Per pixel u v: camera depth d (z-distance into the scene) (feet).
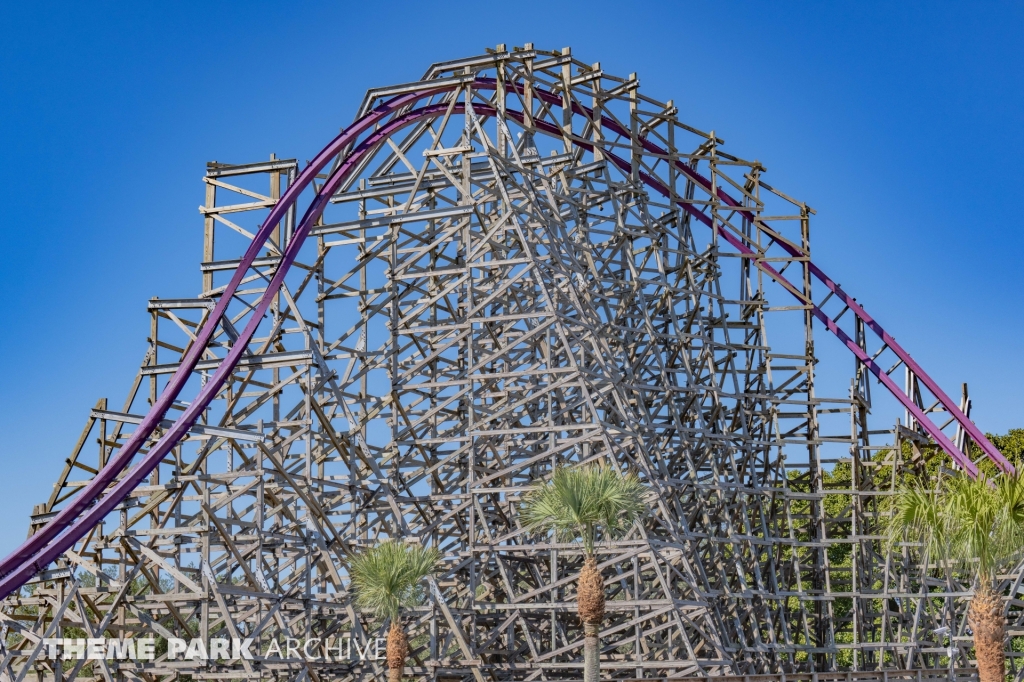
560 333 120.78
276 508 120.88
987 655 78.33
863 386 162.09
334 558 129.08
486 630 131.64
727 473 155.63
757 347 156.04
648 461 123.75
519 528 126.82
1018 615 153.69
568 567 135.23
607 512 92.07
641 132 159.43
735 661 127.13
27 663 105.81
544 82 143.54
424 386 127.13
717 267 157.79
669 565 120.98
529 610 130.62
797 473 177.27
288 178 133.39
